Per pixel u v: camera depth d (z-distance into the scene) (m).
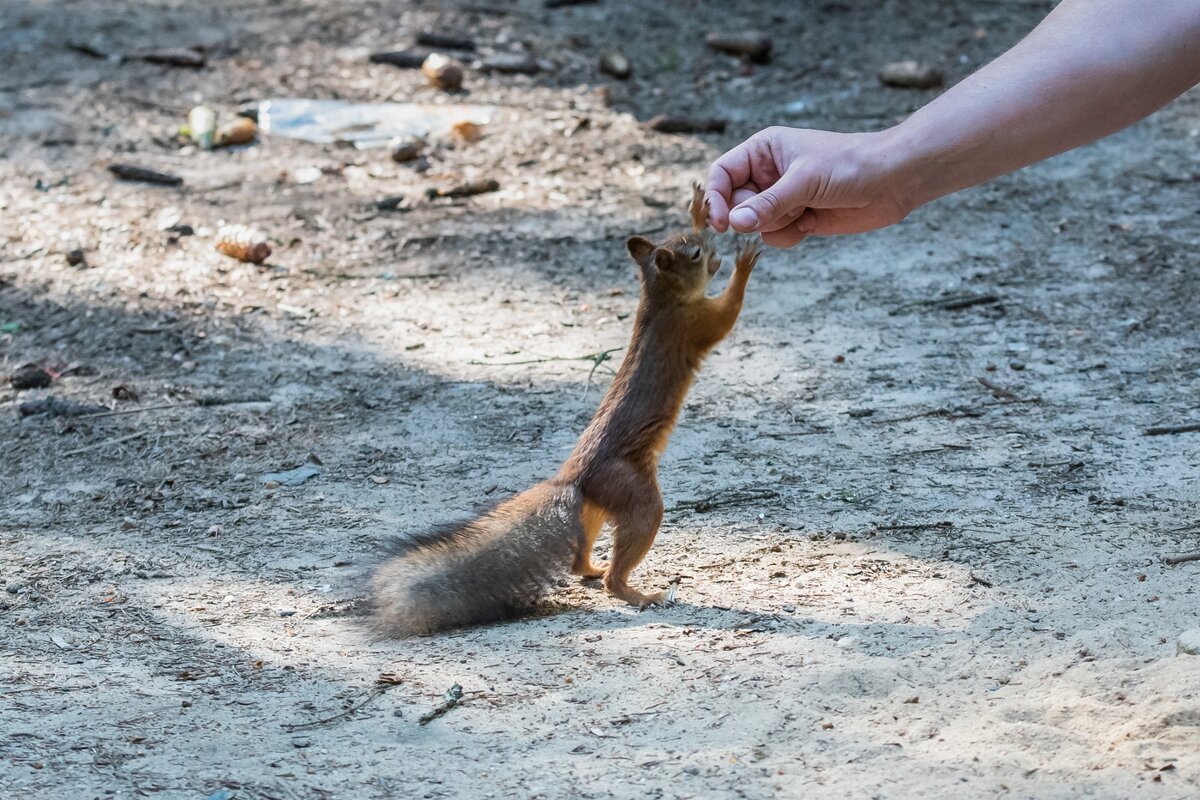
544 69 18.97
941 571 7.70
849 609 7.23
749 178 6.76
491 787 5.43
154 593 7.96
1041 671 6.22
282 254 14.16
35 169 16.06
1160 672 6.00
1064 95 5.78
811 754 5.62
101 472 9.95
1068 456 9.44
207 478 9.78
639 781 5.45
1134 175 15.37
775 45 19.62
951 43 19.36
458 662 6.81
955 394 10.71
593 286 13.32
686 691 6.30
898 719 5.89
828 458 9.61
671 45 19.70
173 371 11.76
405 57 18.95
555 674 6.59
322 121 17.52
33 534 8.95
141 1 21.31
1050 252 13.60
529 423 10.53
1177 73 5.69
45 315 12.88
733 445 9.92
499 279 13.54
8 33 19.98
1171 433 9.74
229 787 5.41
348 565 8.28
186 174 16.12
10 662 6.96
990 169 6.04
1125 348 11.46
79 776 5.52
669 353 7.66
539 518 7.50
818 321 12.34
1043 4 20.56
